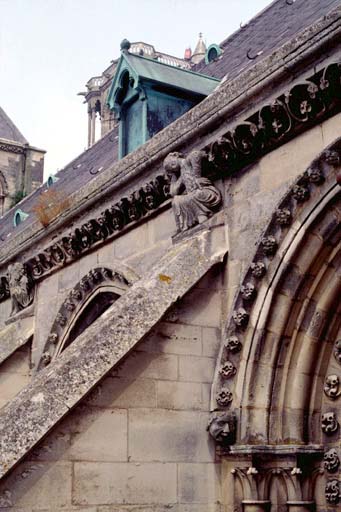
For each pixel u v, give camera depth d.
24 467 6.29
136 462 6.81
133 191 9.31
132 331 7.11
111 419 6.81
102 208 10.11
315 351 6.86
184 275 7.61
